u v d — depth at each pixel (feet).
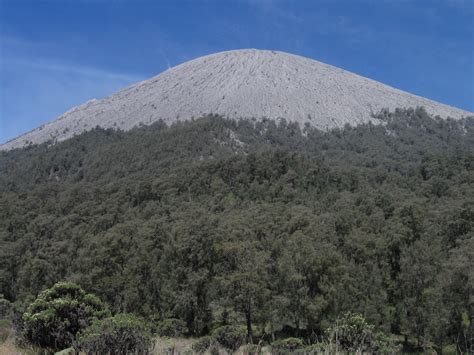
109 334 40.32
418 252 168.96
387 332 154.30
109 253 183.83
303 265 159.43
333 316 150.71
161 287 173.37
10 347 47.78
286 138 570.87
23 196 337.31
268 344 86.02
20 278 206.39
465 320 138.21
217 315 174.19
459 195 238.27
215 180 318.65
